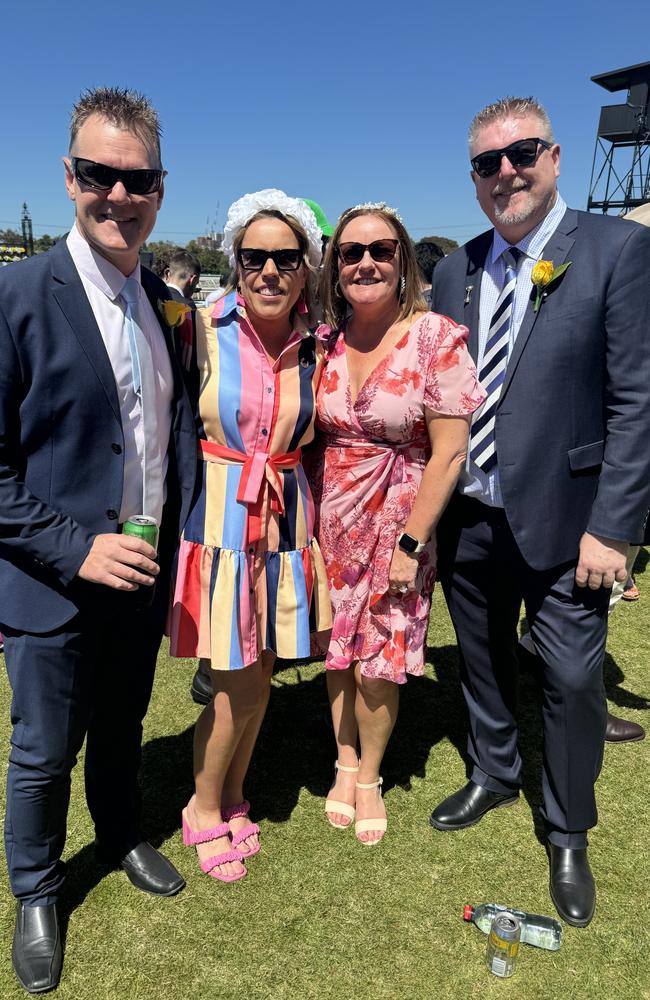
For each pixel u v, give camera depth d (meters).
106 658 1.99
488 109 2.04
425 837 2.44
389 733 2.44
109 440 1.74
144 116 1.64
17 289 1.60
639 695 3.31
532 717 3.19
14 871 1.93
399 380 2.10
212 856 2.26
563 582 2.12
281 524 2.12
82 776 2.73
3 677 3.44
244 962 1.95
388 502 2.21
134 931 2.04
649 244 1.91
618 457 1.94
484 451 2.18
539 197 1.99
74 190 1.68
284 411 2.05
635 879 2.25
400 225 2.06
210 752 2.22
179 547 2.08
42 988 1.85
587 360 1.99
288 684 3.45
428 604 2.31
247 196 1.97
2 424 1.63
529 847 2.40
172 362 1.93
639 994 1.88
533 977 1.92
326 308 2.24
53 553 1.65
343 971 1.93
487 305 2.18
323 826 2.49
